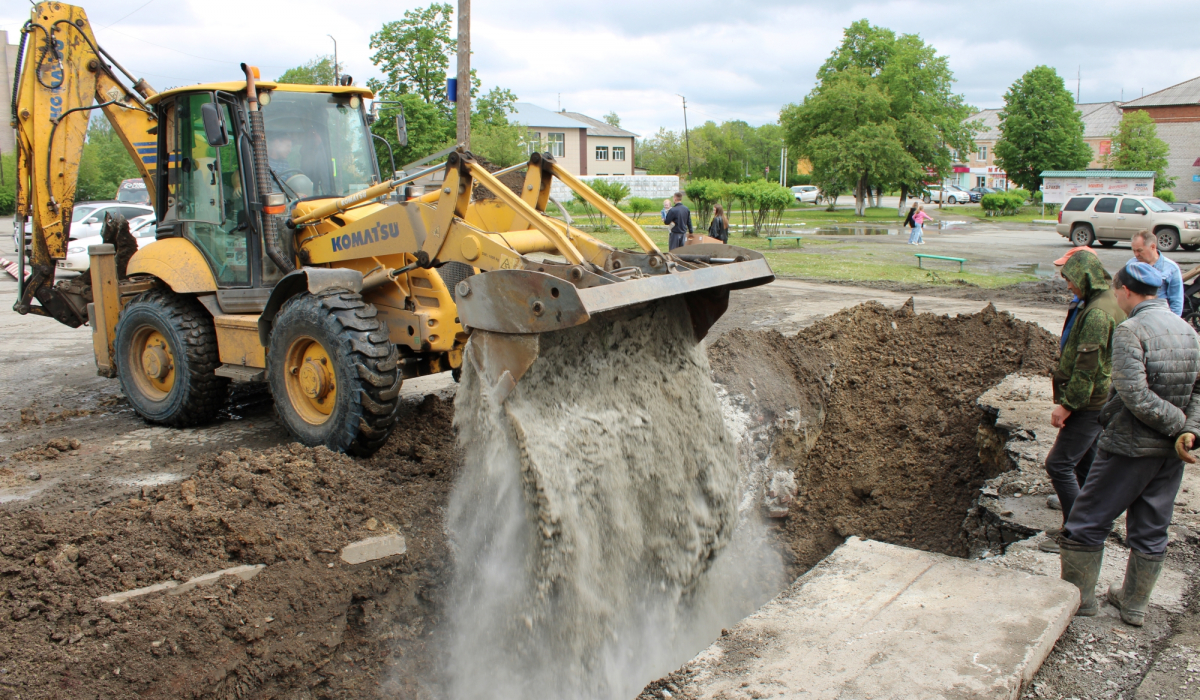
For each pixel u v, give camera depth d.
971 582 3.80
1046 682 3.21
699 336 5.11
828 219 41.38
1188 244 22.72
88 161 43.81
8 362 9.34
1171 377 3.32
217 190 6.12
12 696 3.06
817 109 44.53
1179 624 3.59
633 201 35.53
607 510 4.27
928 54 46.34
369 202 5.84
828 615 3.55
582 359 4.43
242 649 3.58
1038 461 5.15
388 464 5.25
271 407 7.23
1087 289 4.04
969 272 17.58
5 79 39.59
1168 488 3.45
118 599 3.56
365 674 3.99
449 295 5.50
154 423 6.73
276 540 4.09
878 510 5.99
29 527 4.03
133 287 6.75
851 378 7.14
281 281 5.48
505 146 37.91
